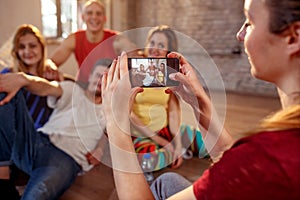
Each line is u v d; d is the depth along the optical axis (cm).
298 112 37
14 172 143
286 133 36
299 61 39
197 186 39
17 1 378
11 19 372
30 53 170
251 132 39
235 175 35
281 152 34
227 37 450
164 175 79
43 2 429
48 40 414
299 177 33
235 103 356
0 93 118
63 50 227
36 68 177
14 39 173
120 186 50
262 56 41
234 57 448
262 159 35
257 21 40
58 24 450
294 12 36
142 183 50
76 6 453
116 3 511
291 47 38
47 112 153
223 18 449
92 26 217
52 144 139
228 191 35
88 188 143
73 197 139
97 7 219
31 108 152
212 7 457
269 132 37
